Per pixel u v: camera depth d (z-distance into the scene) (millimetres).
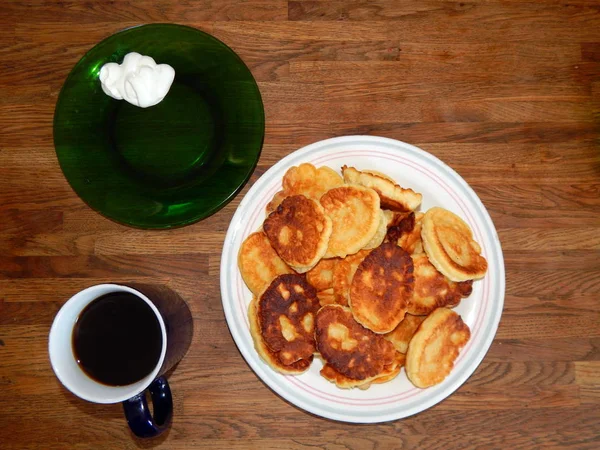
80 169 531
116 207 524
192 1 585
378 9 583
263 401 545
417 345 480
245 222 509
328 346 478
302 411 545
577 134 574
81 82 545
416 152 509
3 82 578
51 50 582
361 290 480
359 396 497
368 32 581
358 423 529
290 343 483
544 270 559
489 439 542
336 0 583
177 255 558
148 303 436
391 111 572
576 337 551
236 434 542
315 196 510
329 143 510
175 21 583
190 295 554
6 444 545
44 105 578
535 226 563
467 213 512
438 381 490
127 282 554
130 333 458
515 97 577
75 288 559
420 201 498
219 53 540
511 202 565
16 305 559
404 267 484
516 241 562
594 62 582
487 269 506
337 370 481
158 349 457
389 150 512
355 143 512
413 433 543
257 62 577
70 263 561
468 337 495
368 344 483
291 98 573
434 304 499
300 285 490
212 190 516
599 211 565
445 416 544
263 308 482
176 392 544
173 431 542
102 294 455
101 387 441
